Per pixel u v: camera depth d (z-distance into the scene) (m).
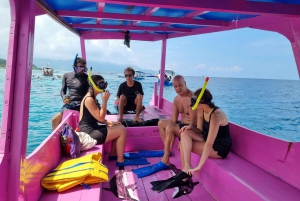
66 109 4.48
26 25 1.73
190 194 3.19
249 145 3.29
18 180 1.79
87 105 3.70
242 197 2.61
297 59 2.51
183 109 4.05
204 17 3.80
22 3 1.72
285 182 2.69
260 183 2.64
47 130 7.39
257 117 14.80
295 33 2.46
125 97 5.43
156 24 5.03
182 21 3.91
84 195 2.40
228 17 3.58
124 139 3.88
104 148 4.33
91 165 2.69
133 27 5.27
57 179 2.47
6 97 1.71
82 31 6.50
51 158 2.80
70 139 3.24
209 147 2.99
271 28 2.90
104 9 3.67
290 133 11.60
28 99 1.84
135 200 3.00
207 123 3.29
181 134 3.29
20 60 1.74
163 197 3.10
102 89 3.63
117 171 3.76
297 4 2.37
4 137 1.72
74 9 3.71
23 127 1.79
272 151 2.91
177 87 3.84
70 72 4.98
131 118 5.65
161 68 6.84
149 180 3.51
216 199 3.08
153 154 4.40
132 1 2.10
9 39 1.69
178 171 3.75
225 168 3.00
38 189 2.31
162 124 4.15
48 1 3.15
